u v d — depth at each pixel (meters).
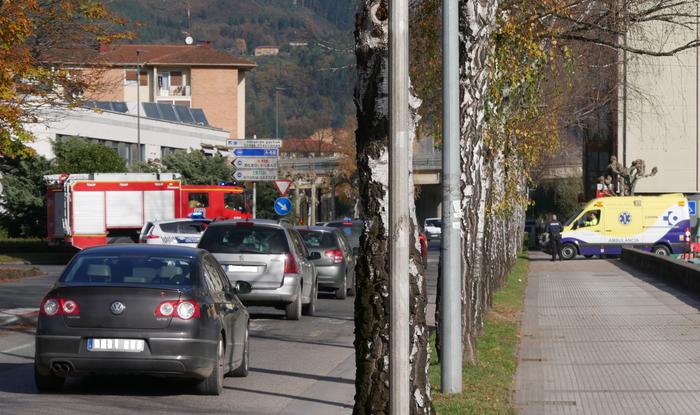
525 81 23.75
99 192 56.88
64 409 13.68
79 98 38.53
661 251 67.12
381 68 10.29
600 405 14.41
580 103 36.59
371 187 10.41
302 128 189.12
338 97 189.25
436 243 92.00
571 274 50.47
